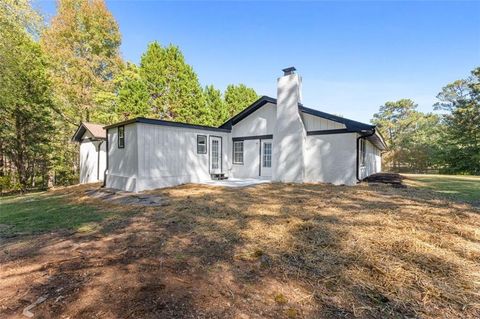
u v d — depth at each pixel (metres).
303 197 6.66
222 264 2.72
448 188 8.63
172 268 2.62
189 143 10.19
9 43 10.04
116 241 3.53
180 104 19.73
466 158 19.53
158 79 19.14
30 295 2.12
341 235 3.52
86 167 13.93
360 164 10.75
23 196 9.38
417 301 2.01
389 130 33.16
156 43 19.27
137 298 2.05
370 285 2.26
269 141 11.39
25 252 3.13
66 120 17.09
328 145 9.88
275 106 11.24
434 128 25.89
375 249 3.01
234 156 12.48
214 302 2.00
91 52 17.70
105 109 18.30
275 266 2.66
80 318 1.80
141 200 6.79
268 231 3.82
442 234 3.52
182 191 7.98
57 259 2.88
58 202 7.21
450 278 2.36
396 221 4.15
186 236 3.69
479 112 18.92
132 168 8.59
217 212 5.09
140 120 8.31
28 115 13.60
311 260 2.78
